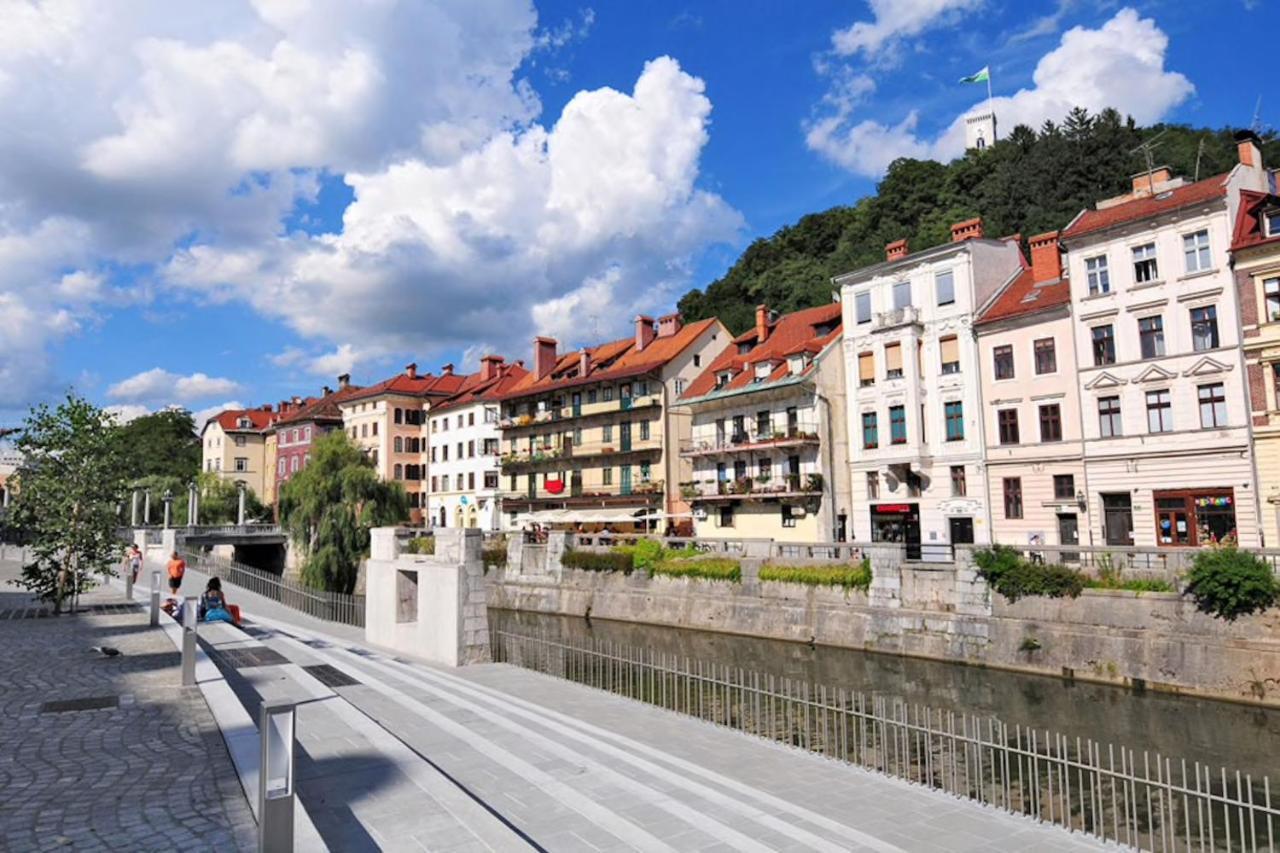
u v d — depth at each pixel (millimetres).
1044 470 34562
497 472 70625
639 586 40062
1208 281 29812
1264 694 20594
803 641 32188
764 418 46250
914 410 38938
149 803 7426
